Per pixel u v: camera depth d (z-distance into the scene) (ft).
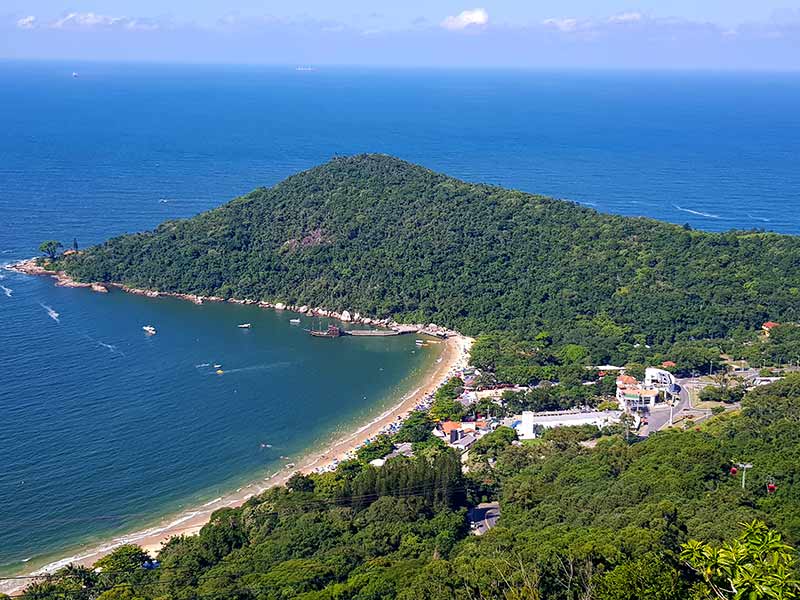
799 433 460.96
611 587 223.30
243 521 436.76
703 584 175.32
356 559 369.91
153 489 497.05
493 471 486.38
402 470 444.55
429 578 308.40
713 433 495.41
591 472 446.60
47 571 411.54
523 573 268.00
